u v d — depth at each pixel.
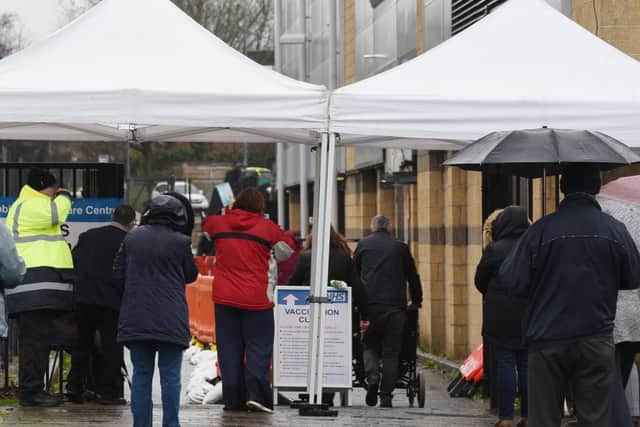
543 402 10.52
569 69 14.70
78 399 15.77
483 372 19.34
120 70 14.43
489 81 14.54
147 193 68.06
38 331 15.30
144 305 12.58
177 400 12.73
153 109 14.00
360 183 34.75
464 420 15.30
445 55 14.91
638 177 12.66
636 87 14.60
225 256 15.14
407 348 17.84
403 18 29.50
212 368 19.45
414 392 17.92
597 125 14.28
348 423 14.54
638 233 11.88
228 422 14.35
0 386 18.30
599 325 10.43
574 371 10.53
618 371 11.46
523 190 21.34
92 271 15.20
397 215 31.89
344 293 16.86
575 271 10.43
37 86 14.02
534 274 10.60
